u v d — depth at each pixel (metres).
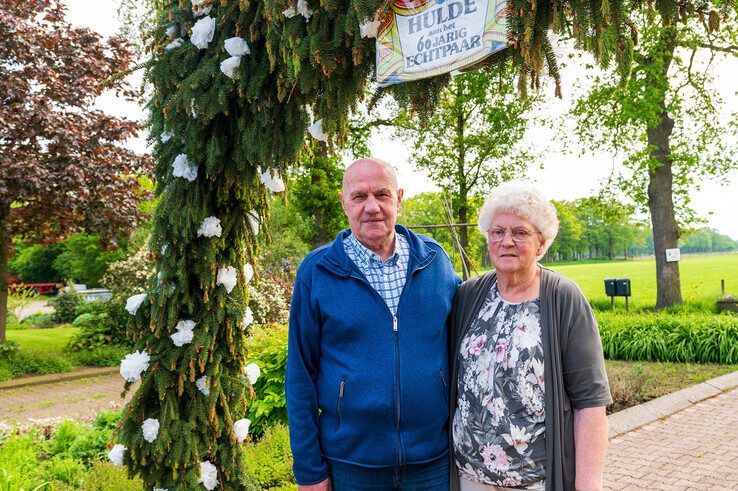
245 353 2.70
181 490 2.38
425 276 2.02
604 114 12.97
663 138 13.08
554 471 1.64
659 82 11.91
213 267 2.45
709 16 1.78
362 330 1.93
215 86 2.27
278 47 2.16
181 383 2.36
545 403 1.66
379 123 14.18
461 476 1.89
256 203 2.67
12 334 12.13
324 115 2.21
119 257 18.17
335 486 1.95
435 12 1.98
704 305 12.03
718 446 4.34
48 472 3.38
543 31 1.77
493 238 1.80
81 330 10.61
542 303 1.73
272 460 3.50
